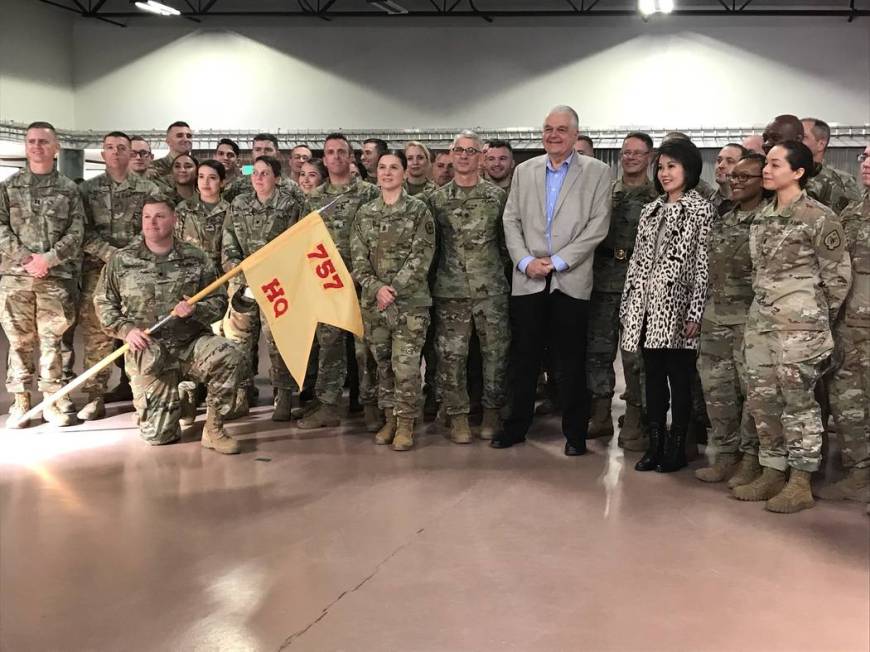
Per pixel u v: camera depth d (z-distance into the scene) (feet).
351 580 8.95
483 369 15.11
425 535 10.27
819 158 13.73
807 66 35.70
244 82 40.16
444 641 7.64
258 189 16.07
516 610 8.27
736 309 12.36
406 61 38.86
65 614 8.17
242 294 15.17
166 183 18.99
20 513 11.04
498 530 10.46
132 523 10.67
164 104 40.96
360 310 14.76
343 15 38.37
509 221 14.28
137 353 14.20
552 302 13.85
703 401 14.93
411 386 14.26
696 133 36.55
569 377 13.91
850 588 8.82
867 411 11.87
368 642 7.63
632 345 12.89
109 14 40.19
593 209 13.80
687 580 9.00
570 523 10.73
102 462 13.50
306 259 13.57
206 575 9.07
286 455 13.96
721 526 10.67
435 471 13.03
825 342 11.16
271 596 8.57
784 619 8.11
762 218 11.53
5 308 15.64
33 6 38.42
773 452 11.78
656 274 12.67
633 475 12.93
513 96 38.22
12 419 15.66
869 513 11.12
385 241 14.30
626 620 8.07
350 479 12.59
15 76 37.50
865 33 35.04
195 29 40.37
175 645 7.57
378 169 14.35
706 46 36.42
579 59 37.52
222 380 14.14
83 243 16.49
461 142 14.40
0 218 15.69
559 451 14.33
